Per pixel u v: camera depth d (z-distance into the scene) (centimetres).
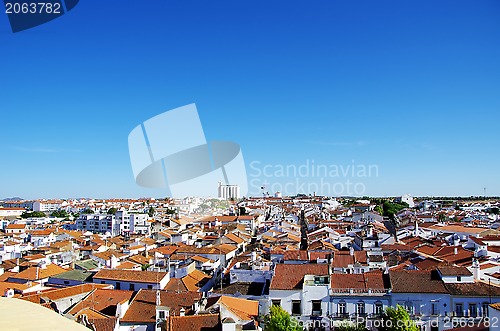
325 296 7656
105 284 9744
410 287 7562
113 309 8075
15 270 12119
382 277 7988
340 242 15612
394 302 7450
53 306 7962
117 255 13825
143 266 12300
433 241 14338
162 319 7550
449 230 18375
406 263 10250
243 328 6631
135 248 16088
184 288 9538
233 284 9069
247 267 10394
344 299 7581
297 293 7762
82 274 10775
